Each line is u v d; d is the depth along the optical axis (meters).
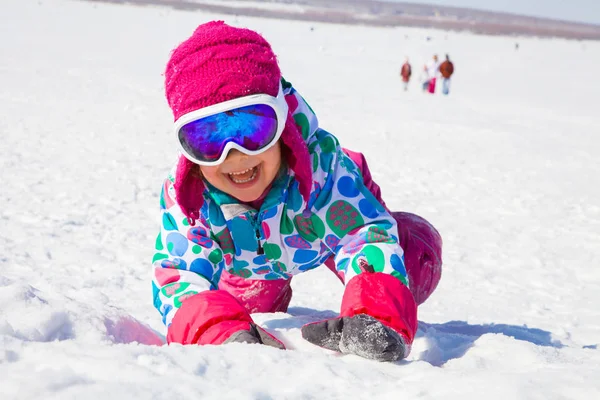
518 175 9.68
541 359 2.14
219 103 1.99
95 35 31.78
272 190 2.31
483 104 20.23
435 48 49.25
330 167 2.37
